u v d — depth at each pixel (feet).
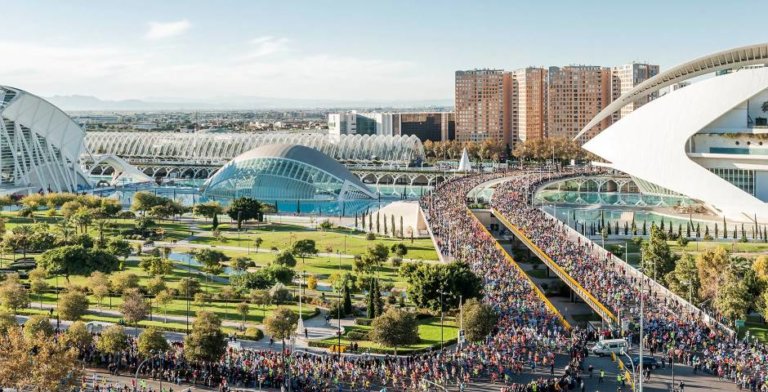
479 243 618.03
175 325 447.01
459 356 376.89
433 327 443.32
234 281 522.47
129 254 644.27
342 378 355.15
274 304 495.82
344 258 653.71
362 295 518.78
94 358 374.84
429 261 629.92
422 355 387.75
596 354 383.86
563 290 542.57
